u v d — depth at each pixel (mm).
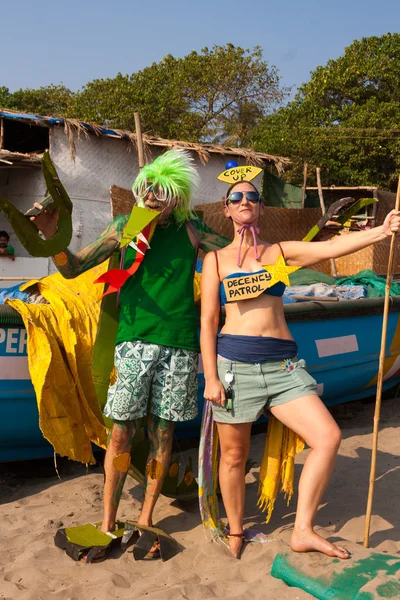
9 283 9031
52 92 29609
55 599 2998
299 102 24000
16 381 4270
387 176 21359
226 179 3527
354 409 6727
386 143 20922
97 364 3689
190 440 5613
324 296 6059
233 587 3082
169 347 3473
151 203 3463
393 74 22375
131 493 4395
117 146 13836
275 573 3143
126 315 3510
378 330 6387
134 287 3514
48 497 4324
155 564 3381
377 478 4656
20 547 3590
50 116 13359
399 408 6828
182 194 3463
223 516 4027
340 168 21078
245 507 4168
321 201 13195
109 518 3584
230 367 3336
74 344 4074
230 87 24828
